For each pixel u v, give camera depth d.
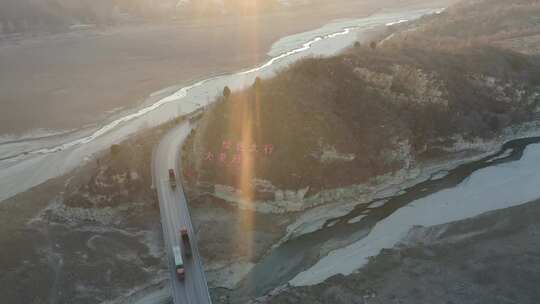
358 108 76.00
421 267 55.03
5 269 57.22
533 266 53.28
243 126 71.56
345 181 69.50
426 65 85.94
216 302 52.81
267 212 66.50
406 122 77.12
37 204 71.44
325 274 56.44
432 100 80.62
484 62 90.75
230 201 68.00
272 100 73.50
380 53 88.25
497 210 65.06
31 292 53.97
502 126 83.94
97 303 52.78
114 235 63.47
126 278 56.06
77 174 79.50
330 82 77.88
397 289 52.09
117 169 69.44
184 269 54.38
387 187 72.00
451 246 58.38
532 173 74.62
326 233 63.66
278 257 59.66
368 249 60.31
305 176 67.31
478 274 52.88
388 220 65.62
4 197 76.81
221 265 58.06
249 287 55.12
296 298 52.09
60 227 65.62
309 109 72.56
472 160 78.88
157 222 65.38
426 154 78.00
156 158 77.31
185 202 65.94
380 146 73.12
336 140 70.62
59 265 58.06
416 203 69.00
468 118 81.12
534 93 89.94
